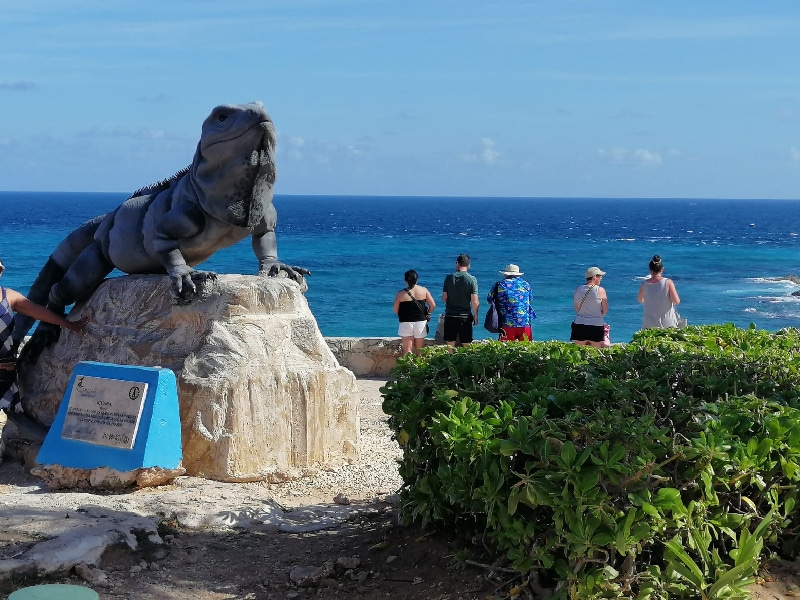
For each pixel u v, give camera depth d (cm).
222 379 723
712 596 432
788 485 479
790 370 607
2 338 775
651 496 431
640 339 758
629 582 438
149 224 817
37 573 500
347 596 505
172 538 579
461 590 490
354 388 812
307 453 768
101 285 845
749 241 9825
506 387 554
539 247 8494
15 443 809
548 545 446
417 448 549
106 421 682
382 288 4706
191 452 719
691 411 508
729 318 3669
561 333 3244
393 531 584
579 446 454
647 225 14538
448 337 1376
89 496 638
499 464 468
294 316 795
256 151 781
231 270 5416
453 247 8312
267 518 630
